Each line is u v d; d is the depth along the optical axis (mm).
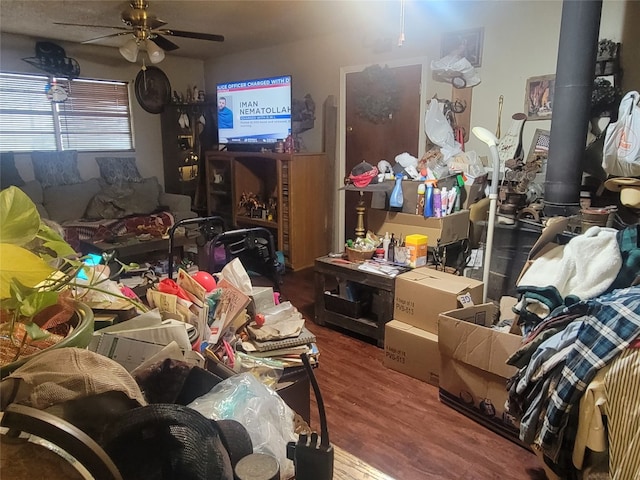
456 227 2957
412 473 1821
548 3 2963
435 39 3600
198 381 892
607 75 2703
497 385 2035
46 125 4805
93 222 4535
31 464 509
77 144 5047
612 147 2373
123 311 1139
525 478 1798
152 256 3893
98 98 5117
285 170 4410
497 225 2775
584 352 1394
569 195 2590
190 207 5270
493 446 1987
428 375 2484
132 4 3199
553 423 1438
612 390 1323
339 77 4406
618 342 1332
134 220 4273
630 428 1291
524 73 3127
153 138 5617
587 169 2730
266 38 4582
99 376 622
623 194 2342
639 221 2525
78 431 498
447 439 2029
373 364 2709
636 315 1341
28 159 4656
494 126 3324
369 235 3186
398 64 3902
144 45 3932
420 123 3832
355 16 3783
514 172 2852
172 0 3312
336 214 4711
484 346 2047
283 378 1461
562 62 2486
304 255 4602
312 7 3531
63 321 806
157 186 5332
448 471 1834
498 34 3223
